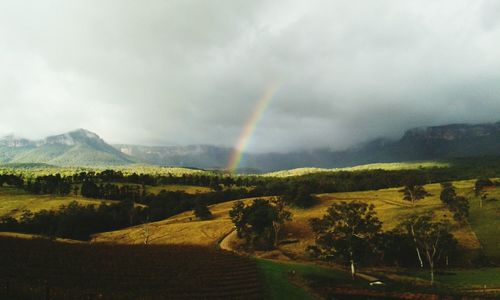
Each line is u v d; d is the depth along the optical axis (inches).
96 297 1744.6
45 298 1561.3
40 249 2876.5
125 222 7258.9
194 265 2965.1
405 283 3238.2
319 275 3324.3
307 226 5757.9
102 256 2901.1
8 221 6245.1
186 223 6678.2
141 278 2335.1
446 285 3149.6
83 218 6510.8
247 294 2279.8
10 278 1931.6
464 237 4635.8
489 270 3686.0
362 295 2839.6
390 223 5265.8
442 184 7667.3
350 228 3932.1
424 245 3956.7
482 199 5935.0
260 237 5275.6
